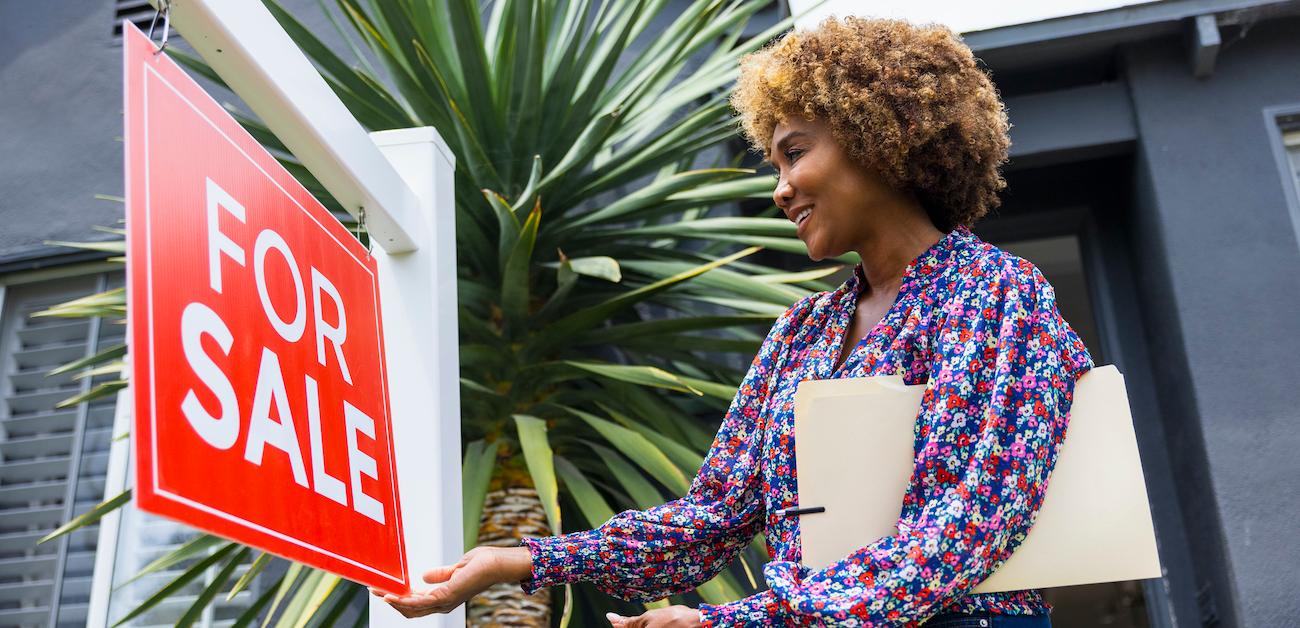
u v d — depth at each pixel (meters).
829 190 1.12
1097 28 3.30
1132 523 0.94
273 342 1.00
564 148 2.99
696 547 1.13
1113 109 3.42
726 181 3.10
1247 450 2.96
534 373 2.76
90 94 3.99
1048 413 0.95
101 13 4.08
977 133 1.12
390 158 1.48
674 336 2.83
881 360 1.03
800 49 1.14
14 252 3.83
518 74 2.88
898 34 1.14
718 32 3.20
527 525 2.75
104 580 3.50
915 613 0.88
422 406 1.37
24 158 3.94
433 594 1.06
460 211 2.76
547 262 2.98
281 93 1.12
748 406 1.18
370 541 1.12
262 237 1.03
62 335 3.81
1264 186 3.22
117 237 3.79
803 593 0.88
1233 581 2.86
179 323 0.85
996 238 3.80
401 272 1.42
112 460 3.62
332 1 3.88
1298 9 3.26
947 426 0.95
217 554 2.50
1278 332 3.06
